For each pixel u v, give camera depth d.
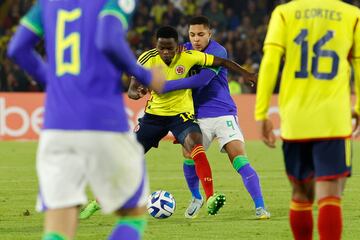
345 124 19.86
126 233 16.83
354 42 20.23
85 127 16.33
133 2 16.61
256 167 52.12
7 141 72.19
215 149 66.69
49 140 16.45
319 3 20.14
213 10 92.31
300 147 20.20
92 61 16.53
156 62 31.16
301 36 19.95
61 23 16.80
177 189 40.81
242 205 35.06
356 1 91.38
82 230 28.36
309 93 19.92
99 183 16.62
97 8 16.64
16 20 92.12
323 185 19.78
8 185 43.03
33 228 29.00
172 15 90.38
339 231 19.77
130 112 71.75
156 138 32.06
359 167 51.78
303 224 20.73
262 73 19.77
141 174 16.92
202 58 30.92
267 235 27.20
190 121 31.36
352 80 71.75
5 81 82.62
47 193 16.28
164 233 27.77
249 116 73.81
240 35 89.00
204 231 28.16
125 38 16.56
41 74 17.53
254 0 92.94
